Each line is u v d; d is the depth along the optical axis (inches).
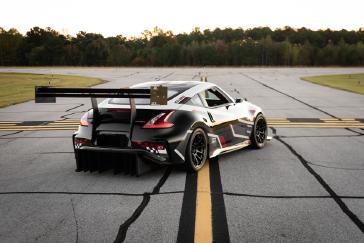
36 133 339.3
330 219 140.7
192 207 153.3
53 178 198.2
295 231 130.5
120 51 4601.4
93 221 140.9
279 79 1283.2
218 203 157.6
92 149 195.3
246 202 158.6
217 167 215.2
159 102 181.8
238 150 261.3
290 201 159.6
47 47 4485.7
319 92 778.2
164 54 4653.1
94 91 188.9
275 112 479.2
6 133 341.4
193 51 4704.7
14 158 245.8
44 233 131.3
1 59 4507.9
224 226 134.8
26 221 142.1
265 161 228.8
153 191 173.9
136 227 134.8
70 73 1734.7
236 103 249.8
